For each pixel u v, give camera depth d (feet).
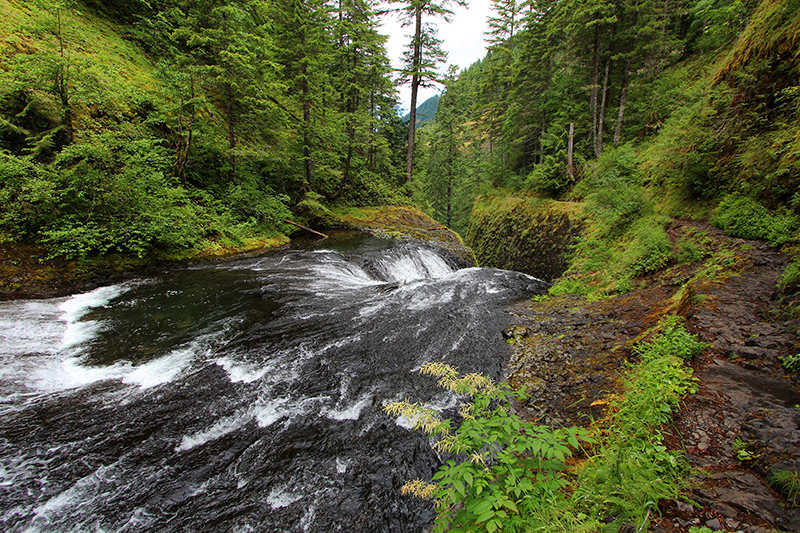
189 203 39.06
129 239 30.63
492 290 33.65
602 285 30.07
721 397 11.12
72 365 17.08
